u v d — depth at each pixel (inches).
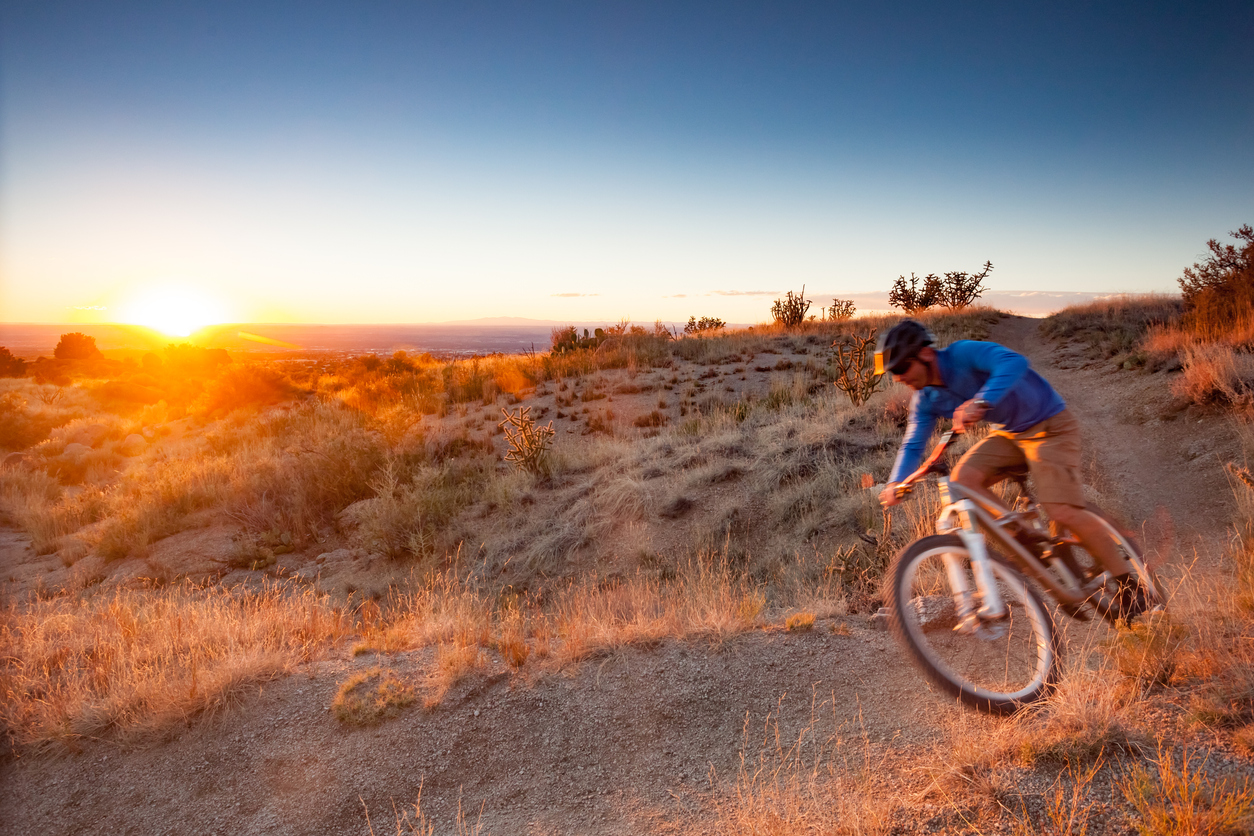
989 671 144.6
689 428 423.2
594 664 177.0
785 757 135.5
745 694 159.2
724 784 132.2
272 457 492.7
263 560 342.6
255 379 784.9
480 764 147.2
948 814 104.8
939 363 123.0
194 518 398.9
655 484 341.4
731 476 338.3
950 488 123.7
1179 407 327.0
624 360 676.7
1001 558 123.8
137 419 796.6
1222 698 116.6
